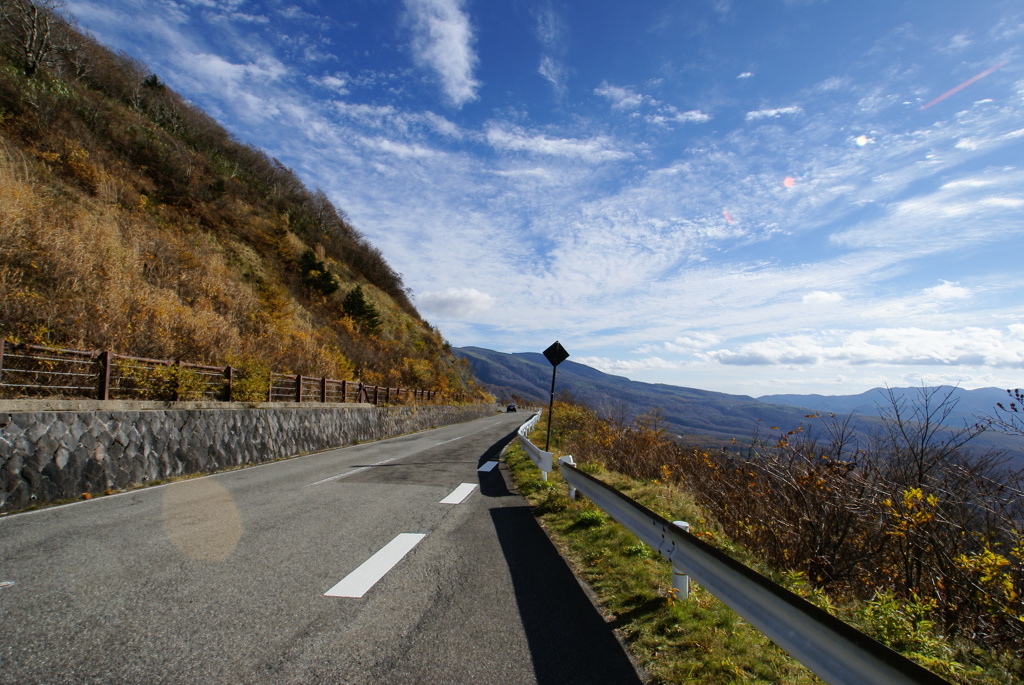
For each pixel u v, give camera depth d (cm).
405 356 4438
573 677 276
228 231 3634
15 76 2733
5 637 294
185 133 4759
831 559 527
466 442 1988
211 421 1134
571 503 764
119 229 2197
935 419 496
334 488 872
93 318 1252
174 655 279
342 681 261
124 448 885
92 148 2892
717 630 343
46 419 743
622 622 355
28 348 858
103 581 395
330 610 354
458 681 266
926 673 153
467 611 364
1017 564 416
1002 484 437
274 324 2558
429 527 611
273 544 512
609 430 1552
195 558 459
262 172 5694
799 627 235
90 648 284
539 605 381
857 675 193
